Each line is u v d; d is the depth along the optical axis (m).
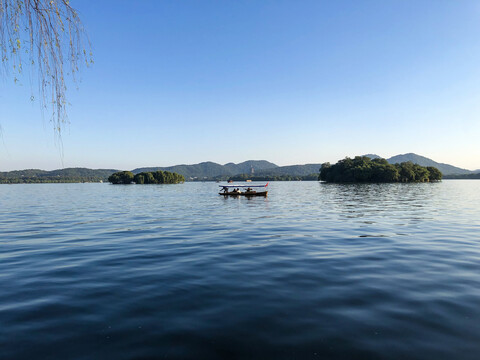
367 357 4.40
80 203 38.97
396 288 7.21
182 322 5.54
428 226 17.22
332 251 11.27
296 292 7.02
